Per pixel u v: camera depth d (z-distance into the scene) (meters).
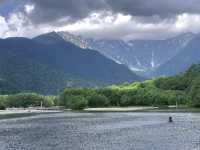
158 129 139.88
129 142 104.81
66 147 97.94
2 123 179.12
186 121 175.62
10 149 96.00
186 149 91.00
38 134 128.38
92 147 97.19
